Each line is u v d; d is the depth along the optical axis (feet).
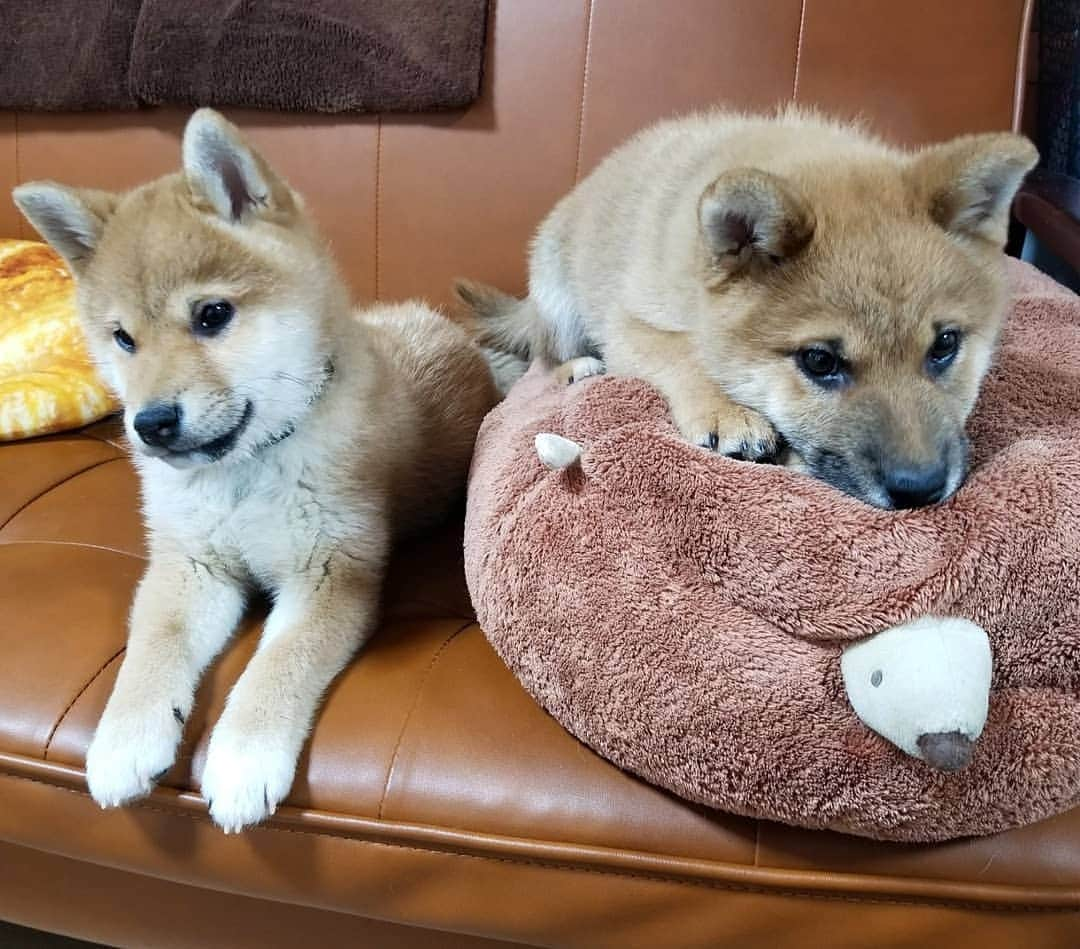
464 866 1.52
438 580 2.11
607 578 1.56
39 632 1.80
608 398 1.88
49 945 2.28
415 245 2.89
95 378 2.55
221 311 1.84
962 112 2.57
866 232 1.70
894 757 1.35
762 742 1.39
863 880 1.41
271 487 1.95
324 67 2.76
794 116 2.37
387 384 2.20
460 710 1.62
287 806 1.57
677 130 2.37
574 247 2.43
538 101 2.74
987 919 1.41
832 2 2.56
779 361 1.77
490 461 1.96
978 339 1.78
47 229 1.94
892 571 1.42
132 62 2.88
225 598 1.98
